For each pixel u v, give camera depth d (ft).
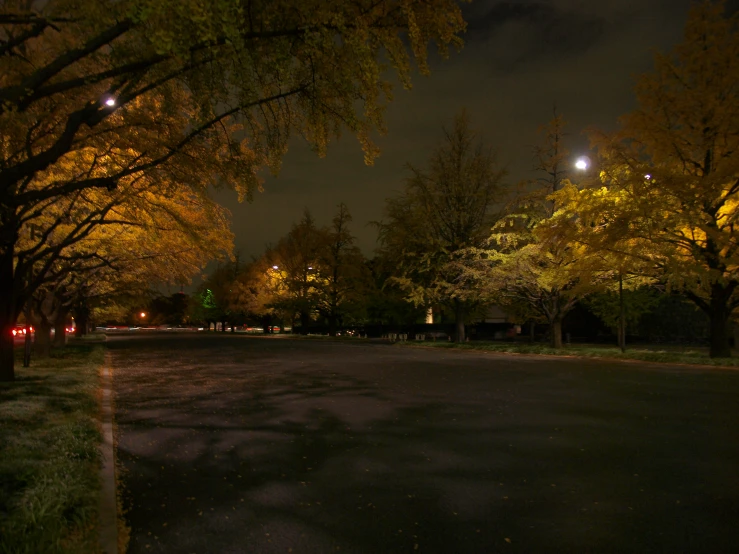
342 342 131.13
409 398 38.22
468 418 30.81
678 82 59.67
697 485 18.61
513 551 13.69
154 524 15.56
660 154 61.26
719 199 59.06
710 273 56.18
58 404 32.42
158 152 32.76
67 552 12.10
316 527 15.28
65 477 17.34
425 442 25.20
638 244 61.82
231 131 32.27
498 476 19.88
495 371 56.08
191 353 89.86
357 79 24.04
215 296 229.25
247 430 28.19
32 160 19.03
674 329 106.11
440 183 99.35
